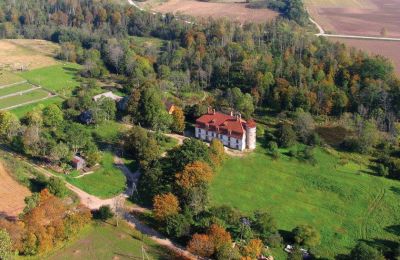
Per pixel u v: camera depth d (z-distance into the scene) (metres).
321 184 184.12
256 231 151.75
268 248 147.50
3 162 185.62
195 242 139.75
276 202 172.75
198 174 163.75
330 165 197.88
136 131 198.62
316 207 171.00
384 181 186.88
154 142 192.62
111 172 188.12
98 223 157.00
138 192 174.50
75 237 149.62
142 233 153.38
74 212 153.25
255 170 192.38
